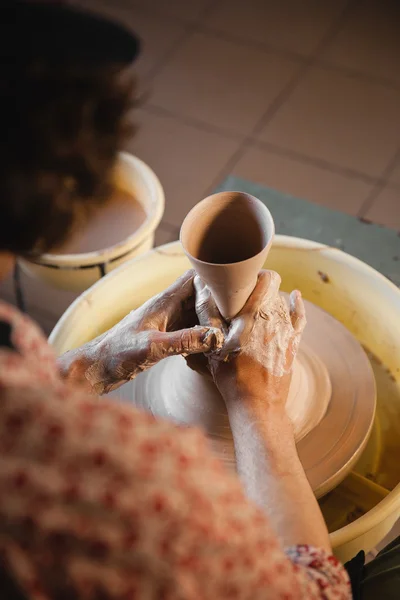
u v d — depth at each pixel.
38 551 0.55
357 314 1.54
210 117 3.04
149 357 1.11
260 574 0.62
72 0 3.55
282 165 2.84
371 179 2.78
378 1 3.51
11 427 0.55
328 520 1.29
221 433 1.24
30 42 0.56
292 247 1.55
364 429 1.28
